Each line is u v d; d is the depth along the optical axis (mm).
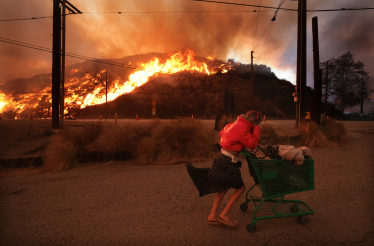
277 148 2961
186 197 3982
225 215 2857
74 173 5793
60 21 14430
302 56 12117
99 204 3750
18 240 2635
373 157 6535
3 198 4121
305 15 12102
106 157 6840
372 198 3652
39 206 3711
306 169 2926
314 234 2668
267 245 2461
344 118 38781
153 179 5062
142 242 2564
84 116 63906
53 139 8273
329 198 3742
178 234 2734
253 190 4254
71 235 2746
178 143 6934
